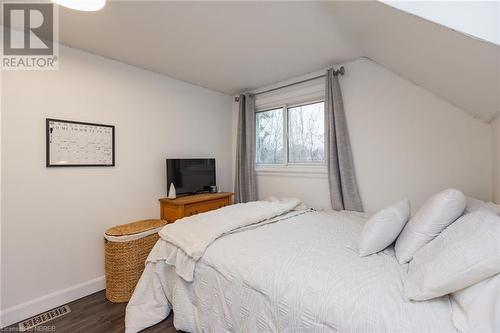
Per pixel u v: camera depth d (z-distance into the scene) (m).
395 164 2.21
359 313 0.87
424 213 1.22
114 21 1.69
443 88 1.72
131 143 2.46
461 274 0.79
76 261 2.07
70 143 2.04
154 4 1.50
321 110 2.79
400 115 2.17
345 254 1.30
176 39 1.96
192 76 2.79
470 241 0.84
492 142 1.74
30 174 1.84
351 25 1.62
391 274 1.08
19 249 1.79
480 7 0.87
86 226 2.13
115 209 2.33
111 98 2.30
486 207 1.25
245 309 1.18
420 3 0.94
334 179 2.46
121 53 2.20
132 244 2.05
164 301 1.71
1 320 1.69
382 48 1.75
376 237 1.28
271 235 1.61
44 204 1.90
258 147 3.39
